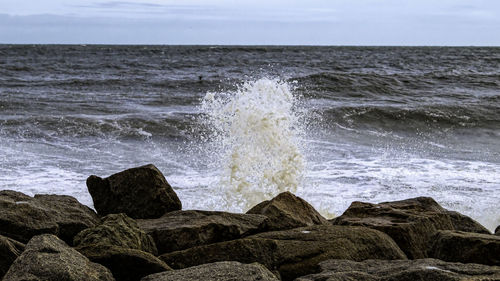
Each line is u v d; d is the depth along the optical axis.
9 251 4.09
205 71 38.06
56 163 10.27
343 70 40.28
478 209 7.93
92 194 6.49
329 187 8.89
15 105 18.09
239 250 4.47
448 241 4.82
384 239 4.82
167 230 5.03
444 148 13.08
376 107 17.81
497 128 16.39
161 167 10.27
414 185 9.11
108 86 25.50
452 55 79.12
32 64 42.59
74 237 4.73
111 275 3.73
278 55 73.00
